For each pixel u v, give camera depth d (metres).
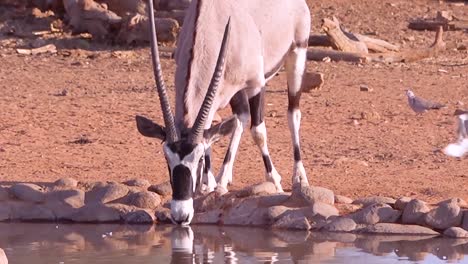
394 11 73.81
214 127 22.92
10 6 68.88
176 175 21.97
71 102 43.16
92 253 21.08
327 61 55.72
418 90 46.56
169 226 24.47
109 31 62.00
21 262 20.17
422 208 23.61
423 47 61.00
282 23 27.72
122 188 25.69
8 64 55.06
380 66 54.62
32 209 25.31
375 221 23.53
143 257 20.66
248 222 24.36
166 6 62.84
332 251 21.30
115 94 45.44
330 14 72.00
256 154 32.75
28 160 31.67
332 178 28.81
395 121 38.78
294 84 28.81
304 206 24.42
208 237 22.98
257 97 26.62
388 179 28.66
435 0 78.62
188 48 24.78
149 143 34.81
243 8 26.28
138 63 55.56
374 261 20.22
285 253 21.05
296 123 28.56
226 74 25.44
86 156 32.47
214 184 25.81
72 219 25.08
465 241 22.53
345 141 35.00
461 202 24.09
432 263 20.03
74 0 63.12
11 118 39.12
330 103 42.66
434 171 29.94
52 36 63.06
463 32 66.88
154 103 42.94
